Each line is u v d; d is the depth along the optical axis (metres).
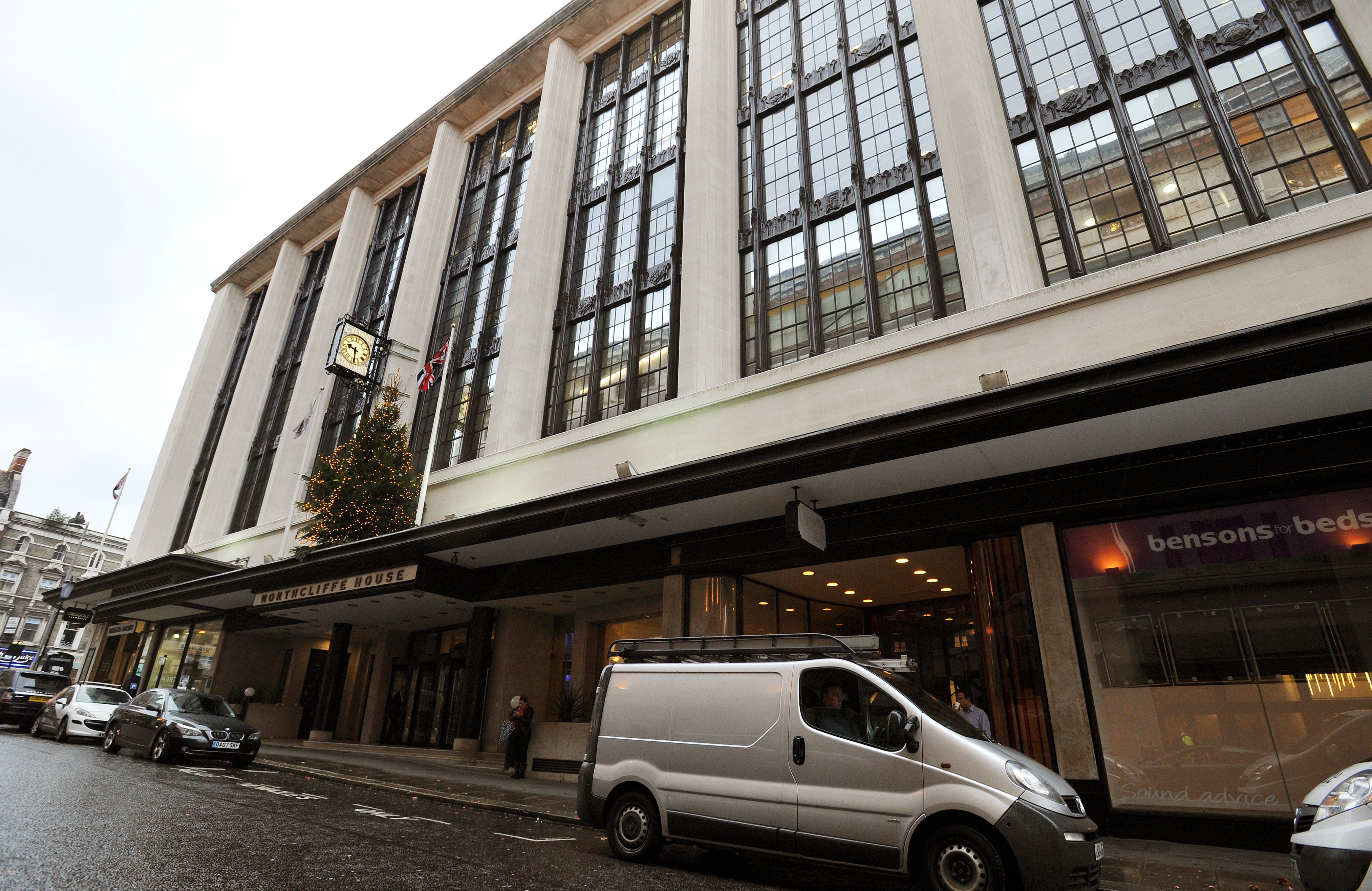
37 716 19.73
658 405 16.08
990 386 10.48
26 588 59.03
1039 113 14.20
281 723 24.34
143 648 29.69
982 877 4.80
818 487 10.96
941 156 14.60
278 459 28.34
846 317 15.44
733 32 21.34
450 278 27.11
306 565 18.88
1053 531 9.80
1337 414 8.15
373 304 30.31
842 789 5.55
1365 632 7.59
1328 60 11.55
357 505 20.84
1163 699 8.48
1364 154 10.76
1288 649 7.95
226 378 38.50
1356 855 4.08
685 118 20.86
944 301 13.96
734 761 6.16
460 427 23.23
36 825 6.11
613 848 6.58
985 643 9.99
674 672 6.98
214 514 31.42
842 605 16.59
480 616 18.02
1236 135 11.96
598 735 7.14
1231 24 12.62
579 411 19.88
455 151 30.03
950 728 5.42
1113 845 7.77
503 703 17.27
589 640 17.28
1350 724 7.44
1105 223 12.76
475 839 7.06
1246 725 7.96
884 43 17.31
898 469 10.16
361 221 33.59
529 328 21.12
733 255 17.92
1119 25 13.98
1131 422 8.51
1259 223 11.16
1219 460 8.77
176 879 4.69
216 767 12.45
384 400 23.81
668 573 13.73
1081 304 10.91
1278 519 8.40
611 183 22.34
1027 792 4.89
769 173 18.47
